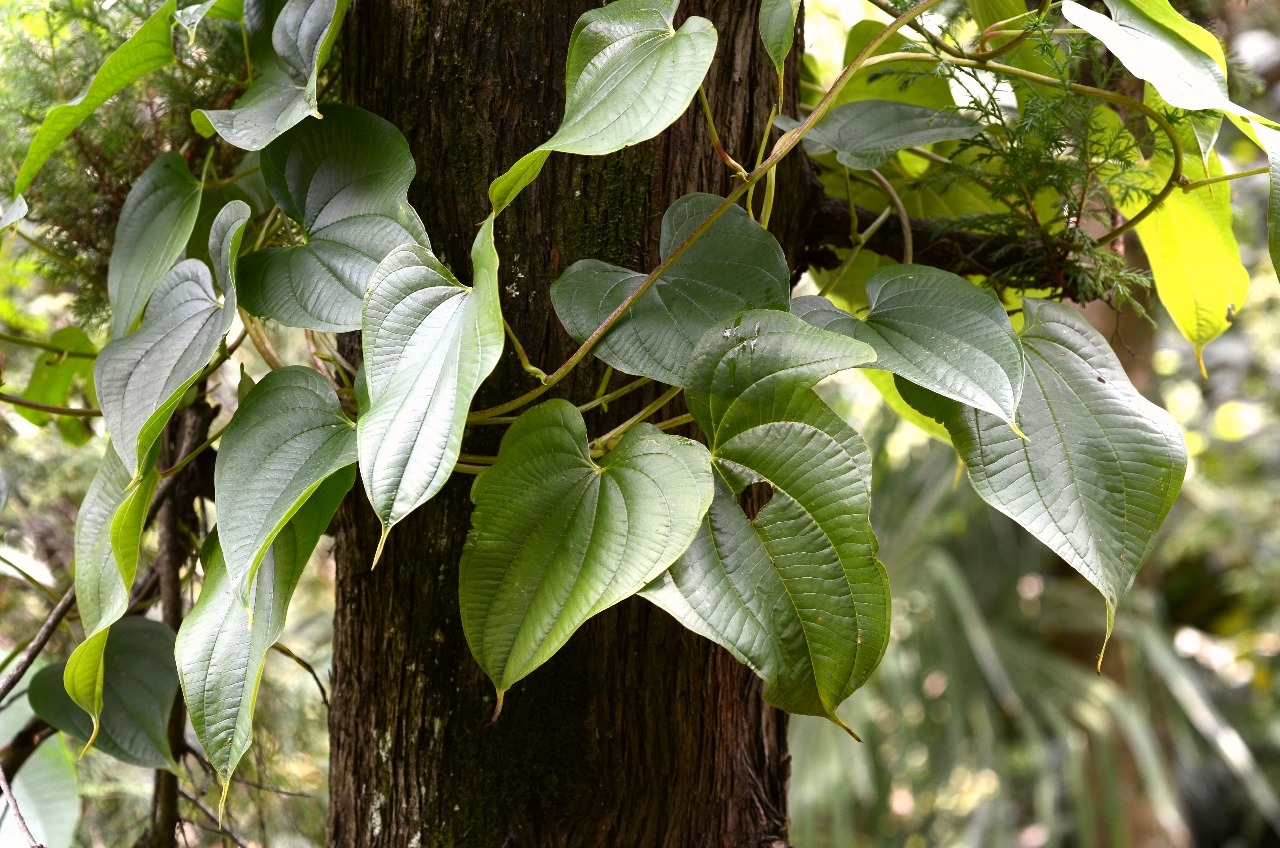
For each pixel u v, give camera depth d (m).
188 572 1.71
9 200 1.68
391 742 1.52
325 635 2.73
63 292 2.11
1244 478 6.53
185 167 1.54
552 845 1.50
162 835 1.69
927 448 4.93
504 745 1.50
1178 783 5.58
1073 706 4.91
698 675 1.53
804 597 1.33
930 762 5.32
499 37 1.47
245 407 1.39
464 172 1.48
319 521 1.38
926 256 1.67
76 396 1.95
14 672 1.57
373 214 1.41
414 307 1.33
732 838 1.57
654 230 1.49
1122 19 1.41
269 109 1.45
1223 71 1.41
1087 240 1.60
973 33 1.86
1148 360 3.90
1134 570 1.37
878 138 1.58
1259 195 4.92
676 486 1.32
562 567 1.33
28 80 1.66
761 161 1.44
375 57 1.50
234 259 1.39
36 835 1.70
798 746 4.70
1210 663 6.71
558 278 1.42
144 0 1.65
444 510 1.50
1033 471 1.39
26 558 1.86
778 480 1.34
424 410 1.29
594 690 1.50
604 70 1.32
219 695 1.37
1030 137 1.59
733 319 1.36
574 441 1.36
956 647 5.05
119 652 1.58
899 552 4.91
